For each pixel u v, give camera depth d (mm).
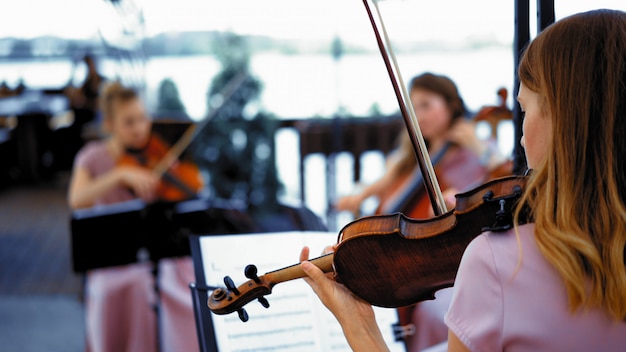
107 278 3748
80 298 5684
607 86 1136
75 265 3371
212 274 1886
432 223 1407
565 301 1119
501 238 1184
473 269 1176
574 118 1146
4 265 6613
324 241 2023
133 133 4047
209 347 1794
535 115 1212
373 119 6457
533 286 1133
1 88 9797
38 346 4809
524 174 1383
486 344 1142
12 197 9250
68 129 9750
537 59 1197
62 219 8234
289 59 7562
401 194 3594
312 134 6340
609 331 1112
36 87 9914
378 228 1421
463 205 1369
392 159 3934
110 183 3961
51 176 10055
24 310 5488
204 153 6340
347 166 6348
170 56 7547
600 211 1125
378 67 7258
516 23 1870
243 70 6523
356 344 1438
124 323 3760
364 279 1440
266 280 1531
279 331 1867
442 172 3439
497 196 1338
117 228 3379
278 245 1985
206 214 3500
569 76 1153
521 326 1123
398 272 1427
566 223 1129
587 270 1117
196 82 7258
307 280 1494
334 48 7277
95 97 8719
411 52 7223
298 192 6480
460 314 1174
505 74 6641
